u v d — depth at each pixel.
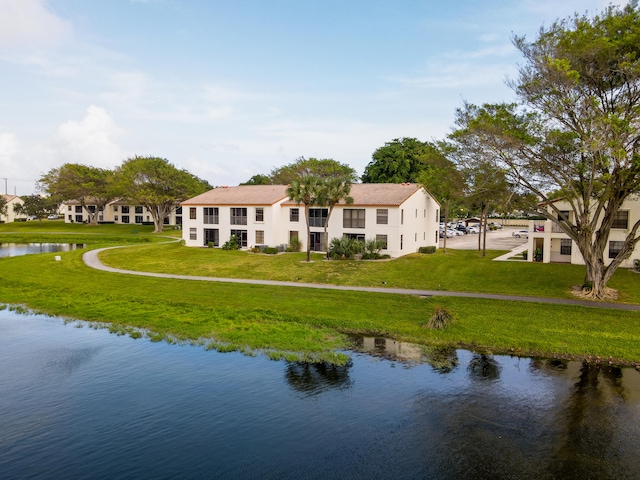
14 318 27.11
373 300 29.03
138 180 86.06
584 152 25.41
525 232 79.25
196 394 16.80
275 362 19.84
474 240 70.62
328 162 93.88
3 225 108.38
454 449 13.24
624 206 37.91
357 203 46.50
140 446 13.34
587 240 29.30
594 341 21.53
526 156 28.05
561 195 37.94
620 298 28.50
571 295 29.36
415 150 73.44
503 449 13.26
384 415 15.23
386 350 21.25
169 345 22.06
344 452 13.06
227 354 20.81
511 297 29.00
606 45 23.91
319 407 15.77
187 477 11.85
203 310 27.75
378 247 44.12
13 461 12.55
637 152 25.16
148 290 33.22
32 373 18.75
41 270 41.16
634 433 14.13
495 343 21.80
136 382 17.84
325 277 36.66
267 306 28.38
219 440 13.67
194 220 56.38
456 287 32.41
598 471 12.23
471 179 31.05
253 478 11.82
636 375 18.39
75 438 13.78
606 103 26.83
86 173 103.44
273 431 14.20
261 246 50.16
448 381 17.92
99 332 24.22
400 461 12.62
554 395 16.72
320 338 22.75
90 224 106.25
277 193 54.06
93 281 36.47
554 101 26.56
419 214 51.78
